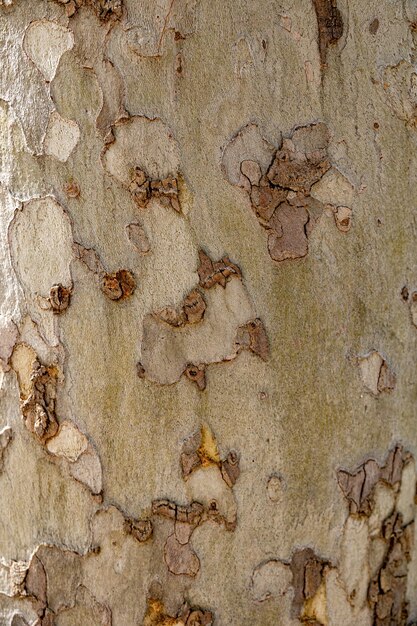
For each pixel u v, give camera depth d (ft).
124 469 4.95
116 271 4.92
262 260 4.97
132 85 4.88
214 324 4.95
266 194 4.96
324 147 5.01
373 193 5.09
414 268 5.19
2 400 5.02
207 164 4.92
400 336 5.18
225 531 5.00
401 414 5.23
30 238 4.96
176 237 4.92
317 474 5.08
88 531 4.97
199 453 4.97
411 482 5.29
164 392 4.94
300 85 4.98
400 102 5.11
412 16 5.13
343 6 5.00
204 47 4.90
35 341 4.97
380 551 5.24
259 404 4.99
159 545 4.97
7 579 5.04
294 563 5.08
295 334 5.01
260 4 4.93
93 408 4.94
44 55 4.91
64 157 4.92
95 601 4.98
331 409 5.08
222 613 5.03
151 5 4.87
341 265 5.06
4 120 4.98
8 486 5.03
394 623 5.30
